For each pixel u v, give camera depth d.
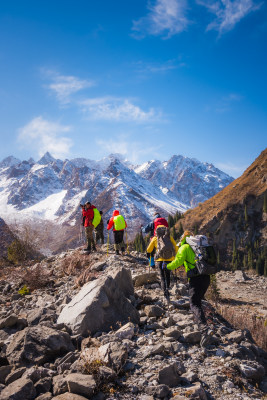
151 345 5.37
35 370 4.58
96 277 9.39
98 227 14.67
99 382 4.28
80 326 5.87
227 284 18.89
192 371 4.77
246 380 4.73
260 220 185.25
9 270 13.36
